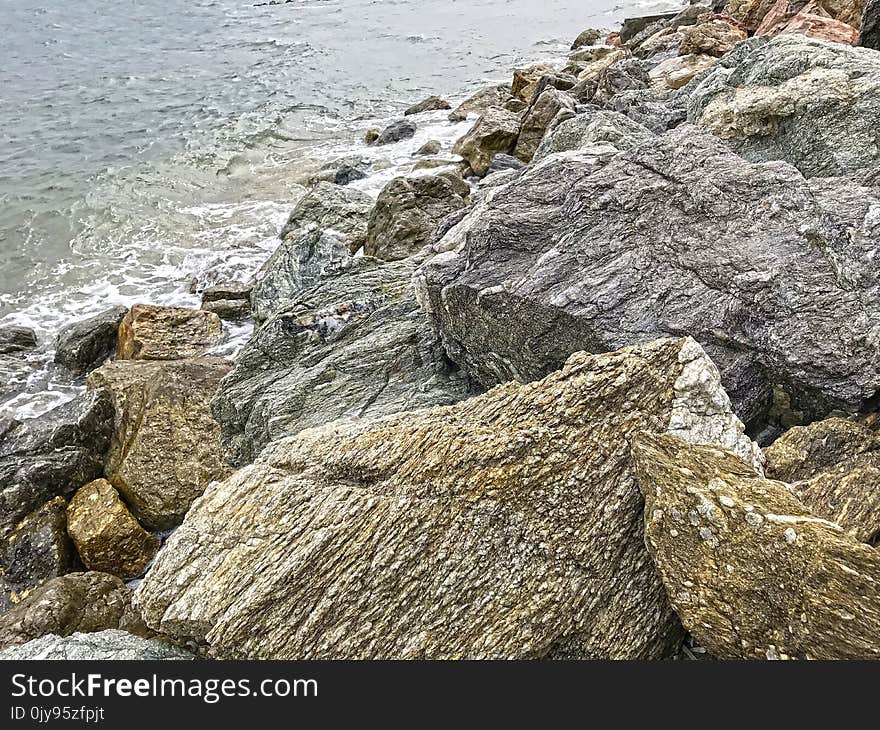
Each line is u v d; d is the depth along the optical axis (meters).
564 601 4.88
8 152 28.38
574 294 6.84
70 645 5.61
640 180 7.95
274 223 21.34
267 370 10.30
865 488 5.11
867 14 13.55
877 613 3.94
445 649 4.80
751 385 6.27
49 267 19.67
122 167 26.36
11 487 10.48
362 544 5.29
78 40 49.47
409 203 15.95
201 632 5.32
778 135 10.02
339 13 55.91
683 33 27.66
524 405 5.90
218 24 54.31
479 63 39.41
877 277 6.31
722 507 4.68
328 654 4.91
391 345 9.32
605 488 5.30
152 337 14.92
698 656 4.82
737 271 6.67
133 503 10.86
